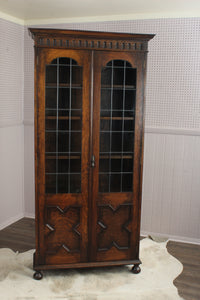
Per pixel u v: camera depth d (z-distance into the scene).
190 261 2.81
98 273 2.58
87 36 2.25
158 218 3.26
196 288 2.41
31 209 3.72
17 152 3.54
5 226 3.43
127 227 2.52
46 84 2.28
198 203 3.13
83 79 2.30
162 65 3.03
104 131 2.39
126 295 2.30
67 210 2.44
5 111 3.25
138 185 2.48
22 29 3.40
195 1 2.59
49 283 2.42
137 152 2.44
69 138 2.36
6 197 3.41
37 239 2.44
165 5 2.72
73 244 2.49
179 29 2.94
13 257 2.78
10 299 2.23
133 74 2.35
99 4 2.72
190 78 2.98
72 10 2.93
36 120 2.31
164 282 2.47
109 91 2.34
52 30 2.20
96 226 2.49
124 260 2.57
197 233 3.17
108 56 2.29
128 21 3.06
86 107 2.33
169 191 3.20
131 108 2.39
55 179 2.40
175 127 3.09
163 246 3.06
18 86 3.44
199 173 3.10
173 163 3.15
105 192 2.46
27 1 2.66
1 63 3.12
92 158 2.39
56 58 2.26
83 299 2.24
